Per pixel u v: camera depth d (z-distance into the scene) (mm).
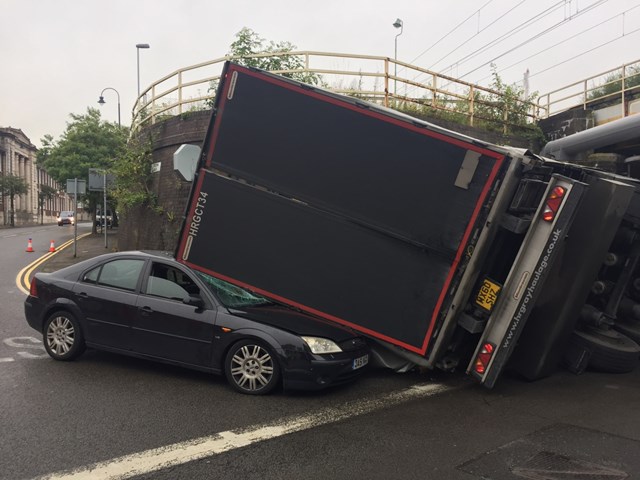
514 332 5289
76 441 4066
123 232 18344
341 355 5305
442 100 14883
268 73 5527
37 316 6422
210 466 3668
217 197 5672
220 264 5684
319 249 5562
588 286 5926
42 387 5402
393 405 5102
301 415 4754
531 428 4492
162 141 14789
